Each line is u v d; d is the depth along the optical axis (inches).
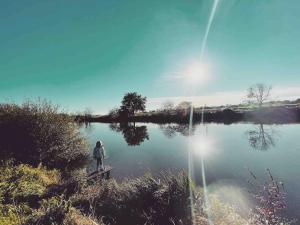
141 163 709.3
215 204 268.5
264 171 564.4
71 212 231.5
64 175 528.4
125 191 322.3
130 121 3302.2
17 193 321.1
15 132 634.8
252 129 1411.2
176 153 842.2
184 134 1403.8
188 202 265.9
